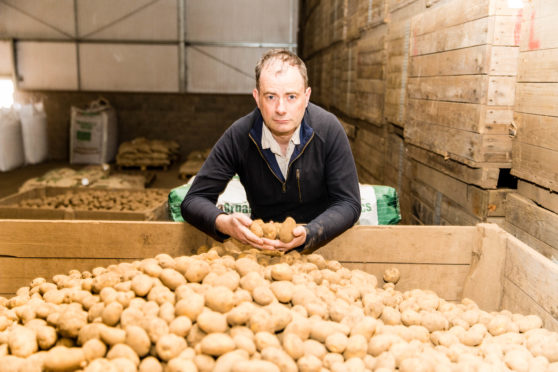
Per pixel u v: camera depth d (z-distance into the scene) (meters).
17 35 11.02
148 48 11.23
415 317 1.72
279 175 2.01
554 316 1.67
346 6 5.67
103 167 7.50
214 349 1.35
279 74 1.71
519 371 1.47
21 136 10.63
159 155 10.20
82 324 1.49
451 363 1.50
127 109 11.46
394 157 3.90
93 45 11.16
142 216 4.11
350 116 5.50
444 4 2.72
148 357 1.37
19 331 1.49
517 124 2.23
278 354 1.35
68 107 11.35
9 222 2.19
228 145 2.03
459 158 2.51
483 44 2.25
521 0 2.18
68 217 4.07
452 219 2.80
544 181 2.03
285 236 1.83
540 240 2.10
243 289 1.63
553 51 1.96
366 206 2.70
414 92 3.18
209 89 11.52
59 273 2.22
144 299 1.58
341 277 1.92
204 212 1.97
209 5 11.16
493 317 1.78
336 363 1.41
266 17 11.27
